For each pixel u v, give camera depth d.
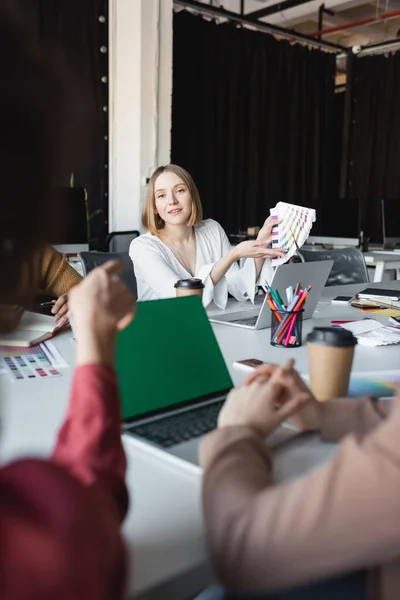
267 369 0.74
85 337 0.52
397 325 1.60
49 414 0.87
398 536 0.42
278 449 0.73
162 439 0.76
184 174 2.19
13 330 0.40
